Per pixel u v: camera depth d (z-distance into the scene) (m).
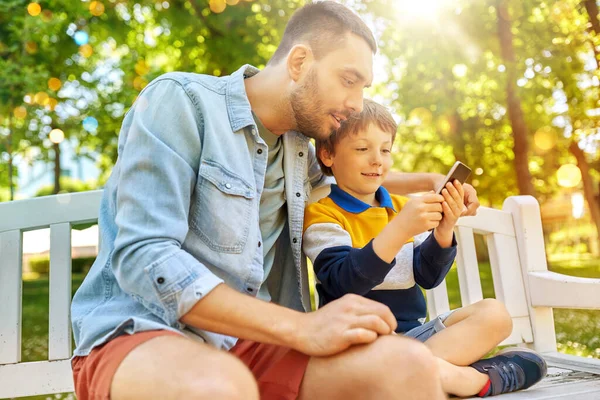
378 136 1.63
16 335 1.57
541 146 8.71
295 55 1.37
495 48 6.13
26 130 6.81
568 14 5.98
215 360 0.86
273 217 1.47
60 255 1.63
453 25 5.83
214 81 1.36
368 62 1.38
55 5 6.07
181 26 5.95
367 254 1.37
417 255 1.57
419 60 5.87
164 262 1.03
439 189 1.42
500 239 1.98
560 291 1.84
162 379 0.84
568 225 17.83
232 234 1.21
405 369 0.92
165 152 1.15
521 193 6.45
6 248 1.60
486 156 8.55
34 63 6.10
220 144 1.26
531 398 1.30
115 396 0.90
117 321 1.09
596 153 8.85
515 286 1.95
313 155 1.73
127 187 1.11
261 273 1.25
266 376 1.04
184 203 1.16
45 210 1.64
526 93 6.43
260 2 5.76
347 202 1.64
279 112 1.41
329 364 0.98
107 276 1.18
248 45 5.86
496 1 5.73
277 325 0.99
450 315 1.47
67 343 1.60
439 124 7.44
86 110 7.01
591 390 1.36
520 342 1.91
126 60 6.63
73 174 14.60
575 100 6.80
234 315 1.00
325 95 1.36
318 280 1.60
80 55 6.69
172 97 1.25
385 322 0.98
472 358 1.37
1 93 5.52
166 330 1.00
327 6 1.39
